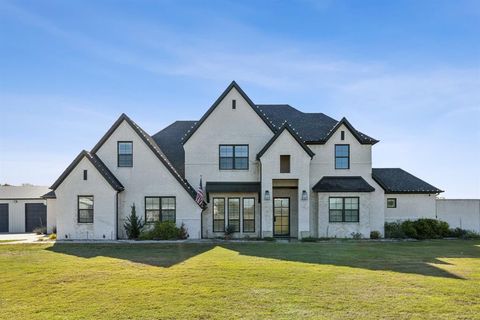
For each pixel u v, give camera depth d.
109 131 25.55
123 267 14.30
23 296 10.21
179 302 9.52
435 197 28.59
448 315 8.49
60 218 24.28
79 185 24.30
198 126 26.73
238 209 26.38
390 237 26.23
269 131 26.70
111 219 24.19
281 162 25.56
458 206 29.77
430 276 12.55
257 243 22.38
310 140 26.86
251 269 13.71
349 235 25.66
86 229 24.20
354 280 11.88
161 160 25.42
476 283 11.51
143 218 25.28
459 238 26.92
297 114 30.36
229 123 26.70
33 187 38.00
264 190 25.19
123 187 25.31
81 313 8.73
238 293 10.33
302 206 25.03
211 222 26.25
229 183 26.38
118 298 9.91
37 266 14.66
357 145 27.08
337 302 9.48
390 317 8.38
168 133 30.89
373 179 26.91
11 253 18.36
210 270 13.55
